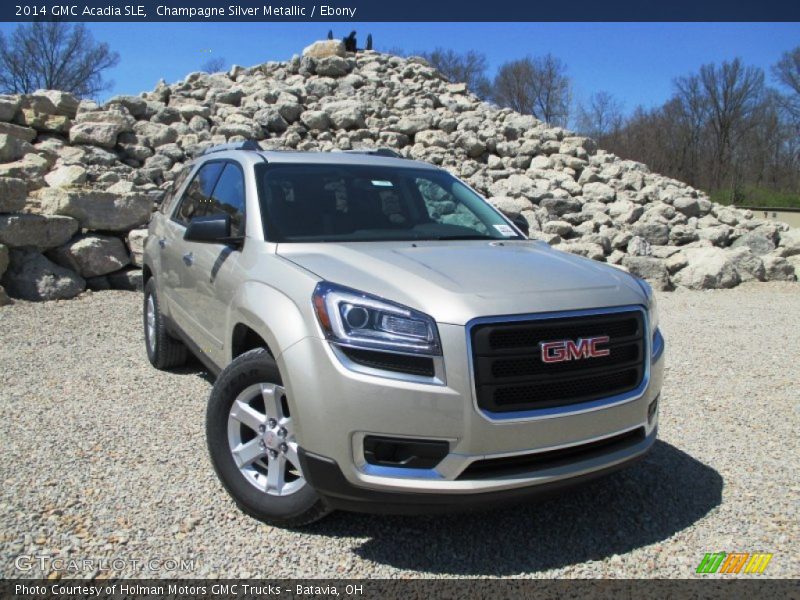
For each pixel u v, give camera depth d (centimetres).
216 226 414
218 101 1644
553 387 328
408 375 310
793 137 5369
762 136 5434
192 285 484
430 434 307
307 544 344
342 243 407
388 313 317
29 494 378
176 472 412
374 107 1675
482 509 319
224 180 502
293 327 329
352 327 317
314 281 339
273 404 350
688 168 5553
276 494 351
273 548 339
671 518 382
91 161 1248
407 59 2170
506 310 319
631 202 1446
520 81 5791
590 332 337
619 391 346
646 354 360
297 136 1496
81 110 1376
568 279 360
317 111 1583
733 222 1481
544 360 322
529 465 323
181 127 1469
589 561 339
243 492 359
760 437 499
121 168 1235
